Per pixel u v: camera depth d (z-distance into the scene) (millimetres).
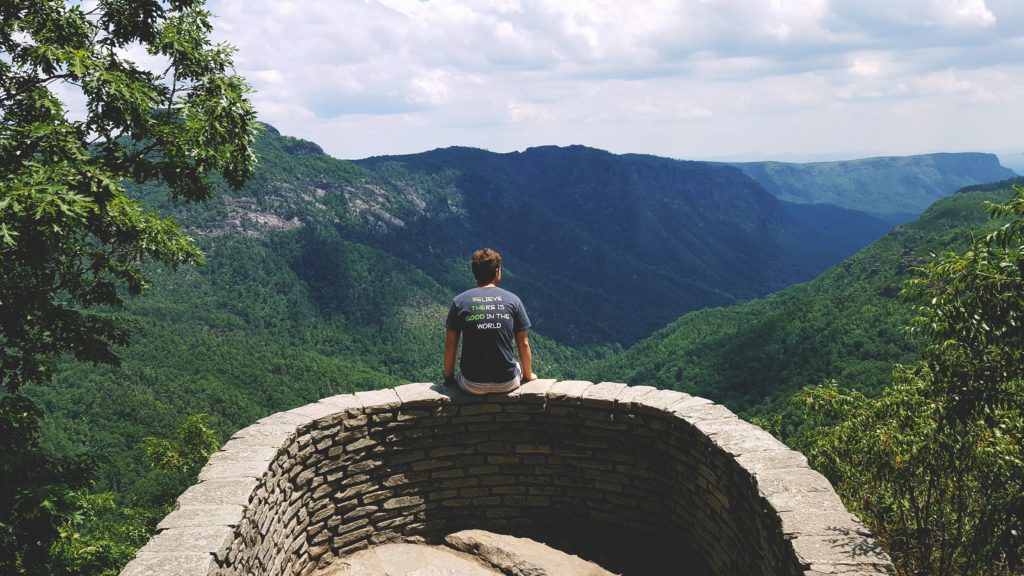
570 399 4562
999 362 5066
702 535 3943
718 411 4172
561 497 4641
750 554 3305
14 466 8398
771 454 3506
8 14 9930
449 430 4645
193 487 3301
